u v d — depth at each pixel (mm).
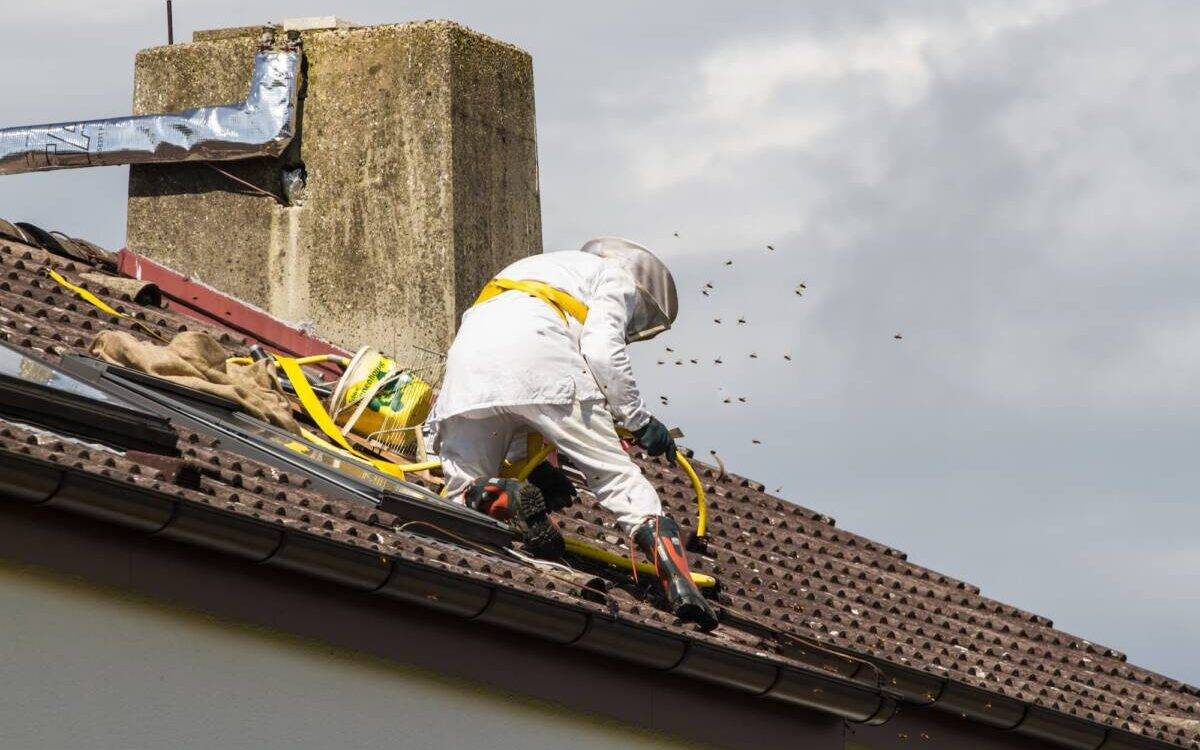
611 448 18031
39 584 12547
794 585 21328
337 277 27250
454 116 27094
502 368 17812
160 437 15602
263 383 19938
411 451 21141
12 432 13312
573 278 18344
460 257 26938
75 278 22781
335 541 13547
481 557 16078
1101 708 20828
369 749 14297
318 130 27578
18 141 28141
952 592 24328
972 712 18906
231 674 13523
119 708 12875
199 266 27719
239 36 28047
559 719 15680
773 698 16719
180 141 27703
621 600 17141
